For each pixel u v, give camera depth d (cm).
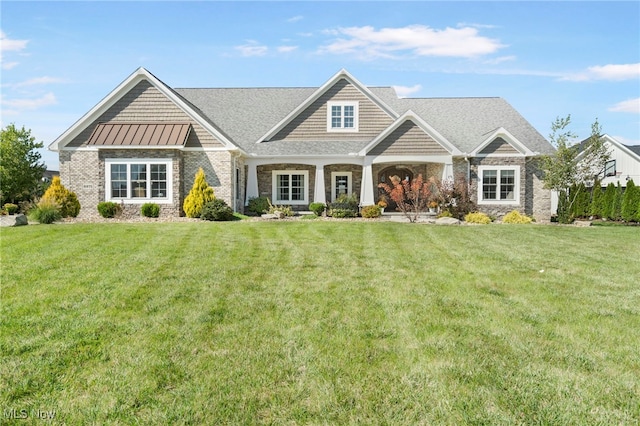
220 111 2525
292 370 426
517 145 2166
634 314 591
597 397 379
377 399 376
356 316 575
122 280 725
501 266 877
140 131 1939
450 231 1412
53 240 1081
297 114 2334
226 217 1825
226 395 381
